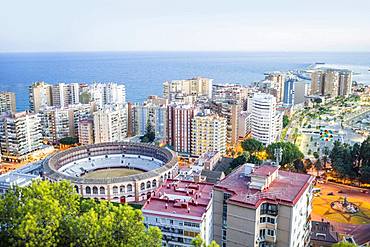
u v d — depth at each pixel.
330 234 136.25
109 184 177.88
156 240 66.12
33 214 62.66
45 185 72.06
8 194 69.62
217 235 102.12
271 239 92.50
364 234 147.12
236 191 96.31
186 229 116.69
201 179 175.25
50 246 60.62
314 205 175.25
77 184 176.25
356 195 186.75
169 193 132.88
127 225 65.75
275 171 104.06
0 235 62.34
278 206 90.69
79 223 63.72
